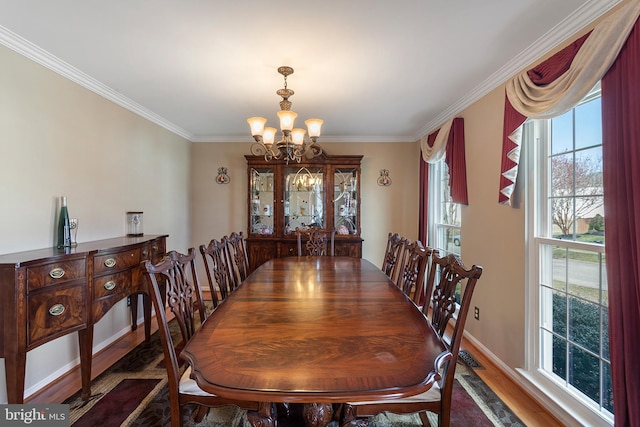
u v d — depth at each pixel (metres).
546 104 1.75
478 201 2.68
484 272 2.59
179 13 1.62
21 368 1.58
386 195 4.45
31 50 1.97
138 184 3.18
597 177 1.64
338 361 1.06
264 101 2.95
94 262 2.00
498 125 2.39
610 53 1.36
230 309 1.55
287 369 1.01
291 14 1.62
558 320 1.90
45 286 1.69
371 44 1.92
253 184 4.21
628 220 1.30
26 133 1.99
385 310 1.54
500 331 2.37
